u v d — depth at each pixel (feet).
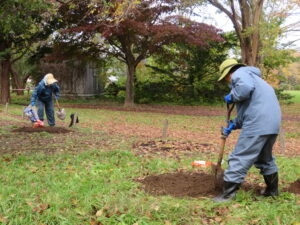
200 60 99.19
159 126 47.73
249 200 14.32
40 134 32.68
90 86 110.63
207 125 50.88
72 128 38.19
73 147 27.12
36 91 35.91
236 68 15.39
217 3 62.03
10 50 76.18
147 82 104.17
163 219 12.64
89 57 86.17
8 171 18.69
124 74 122.11
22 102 87.97
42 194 14.75
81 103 94.02
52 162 21.34
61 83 106.32
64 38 79.36
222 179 15.64
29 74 115.14
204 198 14.76
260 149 14.15
